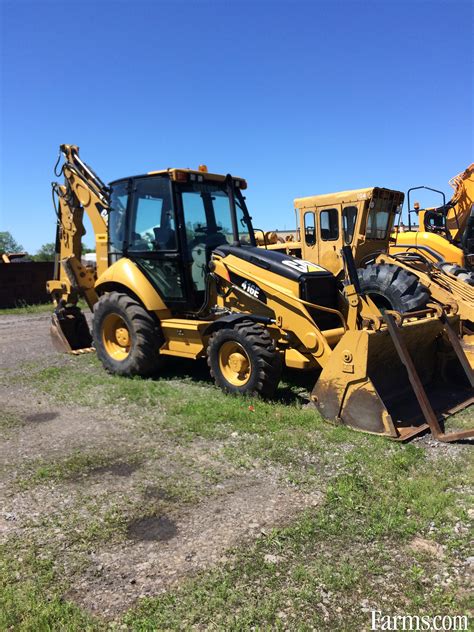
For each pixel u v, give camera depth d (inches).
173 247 253.1
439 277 283.7
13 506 139.2
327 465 157.2
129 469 160.1
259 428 187.3
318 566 109.3
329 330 214.4
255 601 99.7
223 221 272.8
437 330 210.7
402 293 249.8
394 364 201.3
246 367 220.5
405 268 268.4
